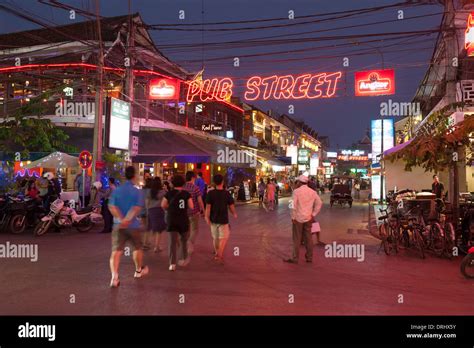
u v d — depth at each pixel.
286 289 7.55
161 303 6.60
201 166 33.75
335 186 32.81
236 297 6.99
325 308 6.46
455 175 12.05
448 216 12.30
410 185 27.66
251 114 47.03
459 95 17.22
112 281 7.54
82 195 18.62
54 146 21.06
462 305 6.70
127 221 7.57
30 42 27.59
